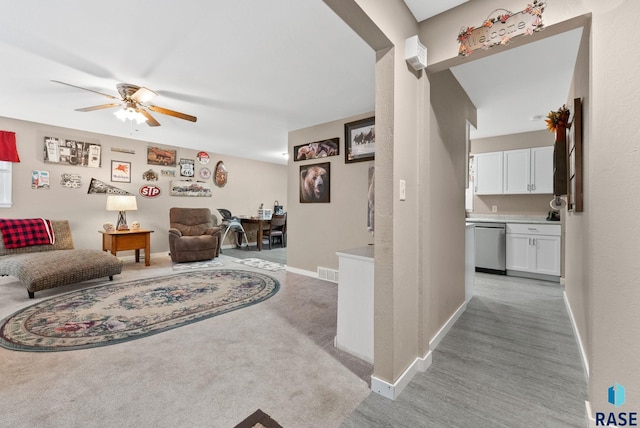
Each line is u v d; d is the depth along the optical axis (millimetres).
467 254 3012
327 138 4070
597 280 1273
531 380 1719
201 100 3285
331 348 2086
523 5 1479
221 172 6715
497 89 2896
